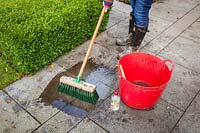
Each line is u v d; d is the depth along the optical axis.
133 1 3.24
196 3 5.25
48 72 3.17
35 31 2.89
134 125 2.59
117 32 4.09
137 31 3.20
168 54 3.66
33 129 2.48
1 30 2.98
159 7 4.98
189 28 4.35
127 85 2.52
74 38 3.53
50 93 2.87
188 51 3.77
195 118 2.72
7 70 3.11
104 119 2.63
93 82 3.08
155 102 2.73
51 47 3.19
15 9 3.21
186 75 3.30
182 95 2.98
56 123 2.55
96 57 3.50
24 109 2.67
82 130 2.51
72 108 2.72
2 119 2.54
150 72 2.83
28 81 3.01
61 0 3.54
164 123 2.63
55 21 3.11
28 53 2.90
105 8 2.67
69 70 3.23
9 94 2.82
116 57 3.52
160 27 4.30
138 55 2.76
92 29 3.80
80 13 3.42
